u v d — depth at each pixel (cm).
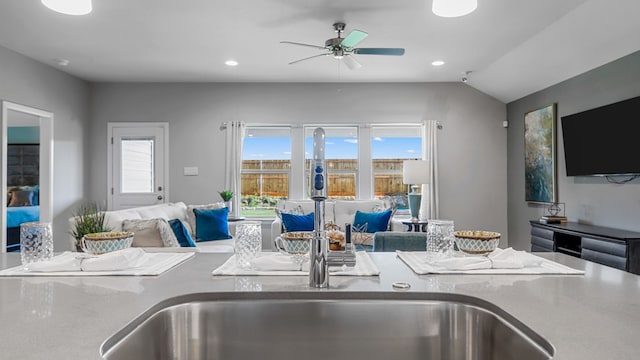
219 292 99
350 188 589
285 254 134
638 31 319
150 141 575
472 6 191
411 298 99
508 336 82
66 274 118
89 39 397
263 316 99
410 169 522
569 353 63
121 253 124
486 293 98
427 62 472
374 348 98
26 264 125
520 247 538
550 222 416
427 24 358
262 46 418
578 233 359
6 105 419
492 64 475
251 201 598
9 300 93
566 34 362
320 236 104
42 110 473
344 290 100
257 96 576
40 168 485
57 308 87
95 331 73
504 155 573
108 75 534
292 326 99
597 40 351
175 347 95
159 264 131
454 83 573
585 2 312
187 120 575
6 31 374
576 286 105
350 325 99
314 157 106
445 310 98
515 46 414
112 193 571
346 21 352
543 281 110
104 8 325
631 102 340
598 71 390
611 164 362
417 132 593
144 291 100
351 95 575
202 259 145
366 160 576
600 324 76
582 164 400
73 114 532
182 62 476
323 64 485
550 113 464
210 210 472
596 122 380
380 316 99
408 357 98
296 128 575
